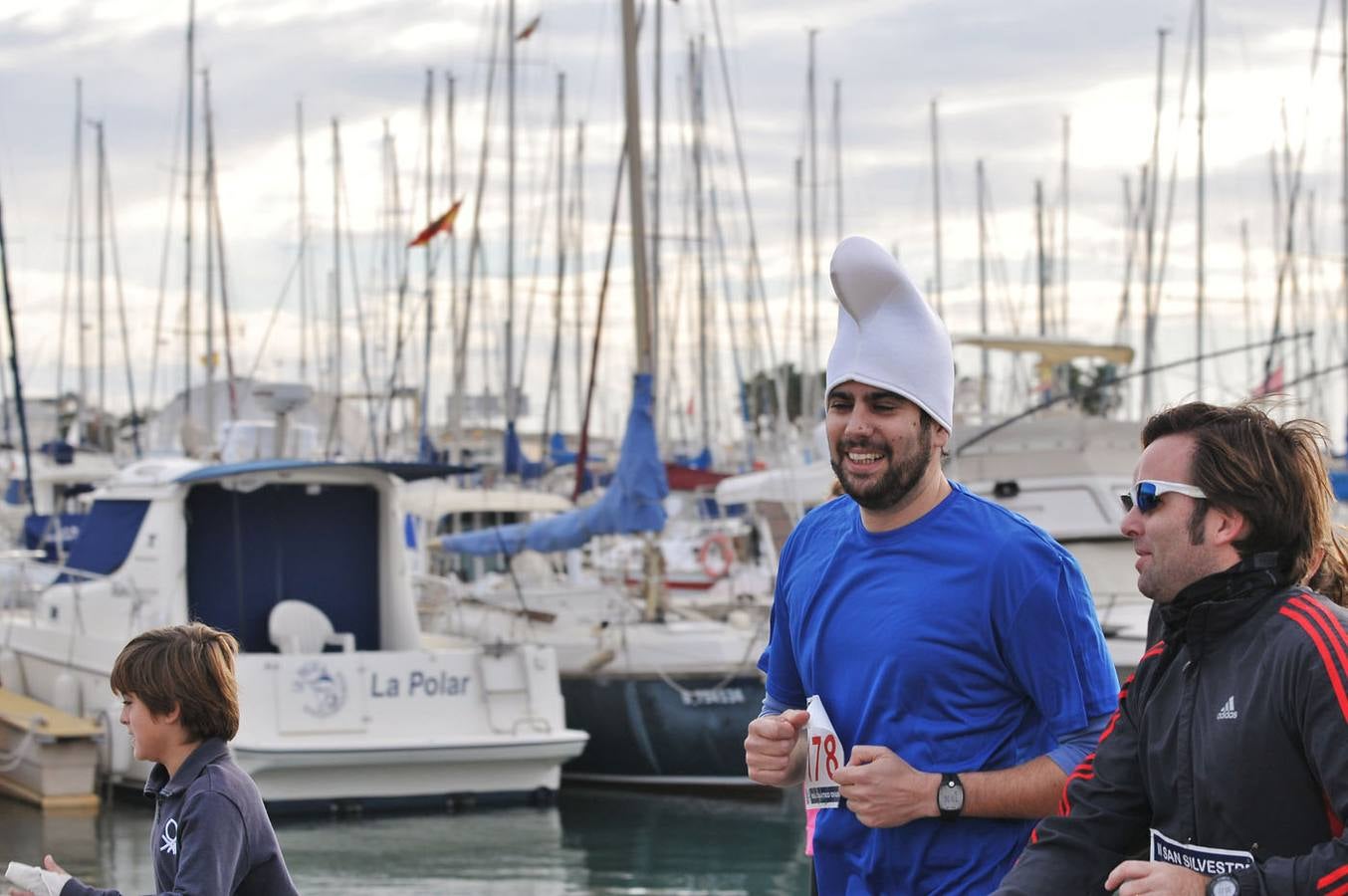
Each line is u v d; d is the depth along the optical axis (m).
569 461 29.05
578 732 14.02
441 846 12.41
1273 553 3.14
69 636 14.88
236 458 17.61
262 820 4.04
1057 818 3.42
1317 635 2.99
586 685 14.96
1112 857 3.37
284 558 14.91
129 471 15.32
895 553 3.95
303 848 12.26
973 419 16.05
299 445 17.75
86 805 13.69
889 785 3.74
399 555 14.98
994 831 3.82
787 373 37.47
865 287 3.89
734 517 26.84
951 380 3.96
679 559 22.08
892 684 3.86
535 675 14.12
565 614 16.19
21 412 20.56
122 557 14.83
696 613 16.53
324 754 13.11
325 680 13.45
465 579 22.59
